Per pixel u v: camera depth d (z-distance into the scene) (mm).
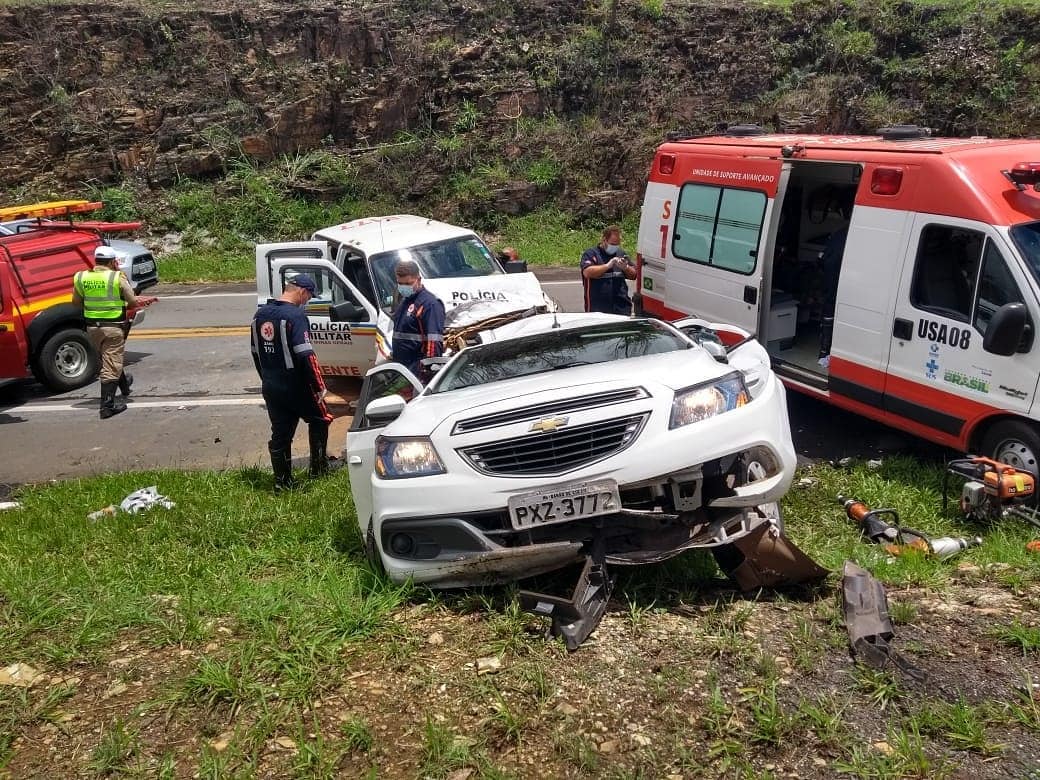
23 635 4406
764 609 4195
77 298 10727
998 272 6082
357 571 4977
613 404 4426
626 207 21984
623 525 4402
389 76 23859
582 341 5773
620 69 24078
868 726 3209
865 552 5129
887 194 6992
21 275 11312
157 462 8906
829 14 24141
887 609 3963
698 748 3176
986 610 4059
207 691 3760
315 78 23906
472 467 4375
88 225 12367
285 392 7129
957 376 6422
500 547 4324
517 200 22203
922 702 3318
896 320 6914
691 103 23266
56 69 24500
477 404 4699
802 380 8125
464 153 22953
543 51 24297
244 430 9781
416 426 4660
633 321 6074
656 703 3459
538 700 3529
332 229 11719
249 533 6129
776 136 9305
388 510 4516
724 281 8906
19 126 23891
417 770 3176
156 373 12383
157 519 6457
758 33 24109
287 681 3787
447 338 8422
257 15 24969
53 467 9008
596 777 3059
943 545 5145
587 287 10891
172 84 24641
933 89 22328
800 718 3250
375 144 23797
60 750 3457
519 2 25109
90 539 6184
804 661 3633
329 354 10062
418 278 7738
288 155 23844
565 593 4496
